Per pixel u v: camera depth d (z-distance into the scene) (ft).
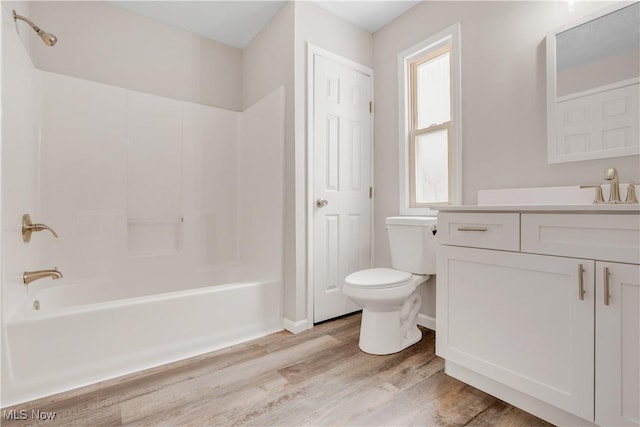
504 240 4.08
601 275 3.27
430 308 7.04
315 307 7.23
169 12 7.75
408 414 4.00
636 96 4.25
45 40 5.20
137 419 3.93
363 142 8.21
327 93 7.47
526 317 3.86
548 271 3.66
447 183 6.88
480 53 6.04
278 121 7.26
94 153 6.95
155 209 7.79
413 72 7.52
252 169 8.47
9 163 4.57
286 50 7.21
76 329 4.69
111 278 7.09
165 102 7.95
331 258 7.55
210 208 8.62
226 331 6.14
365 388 4.60
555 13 5.04
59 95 6.57
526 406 4.03
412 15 7.39
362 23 8.02
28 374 4.34
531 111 5.31
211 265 8.57
